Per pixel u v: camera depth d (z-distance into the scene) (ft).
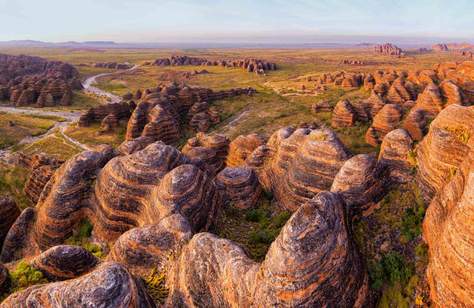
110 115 272.10
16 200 159.53
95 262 65.36
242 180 96.37
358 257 52.44
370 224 62.54
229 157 154.81
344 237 48.98
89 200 92.73
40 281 59.72
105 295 40.96
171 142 250.37
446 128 62.85
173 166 90.43
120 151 124.26
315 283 42.16
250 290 44.52
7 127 271.08
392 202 65.87
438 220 50.31
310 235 44.04
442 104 204.95
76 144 243.81
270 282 42.39
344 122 255.09
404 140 73.61
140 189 83.51
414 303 46.57
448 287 41.37
